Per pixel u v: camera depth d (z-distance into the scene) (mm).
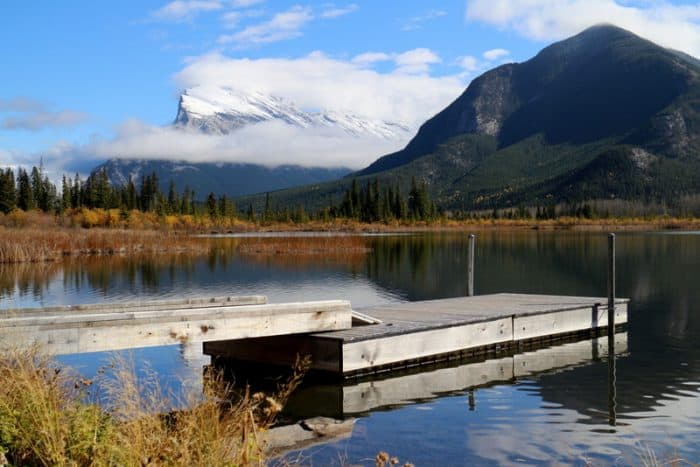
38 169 79000
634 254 40844
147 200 91188
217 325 10000
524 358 12797
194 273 29594
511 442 8055
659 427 8625
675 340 14484
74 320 8891
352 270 30984
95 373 10367
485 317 13156
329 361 10773
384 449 7789
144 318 9391
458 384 10812
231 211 95500
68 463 4902
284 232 84062
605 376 11359
